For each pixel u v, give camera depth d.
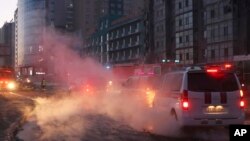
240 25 54.62
